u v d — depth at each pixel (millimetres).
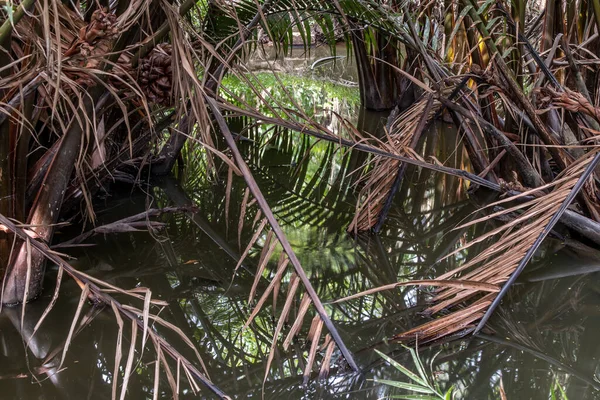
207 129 1564
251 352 1584
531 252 1660
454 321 1642
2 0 1244
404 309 1820
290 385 1429
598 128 2178
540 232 1680
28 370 1475
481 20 2131
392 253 2232
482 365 1511
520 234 1700
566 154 2227
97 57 1415
